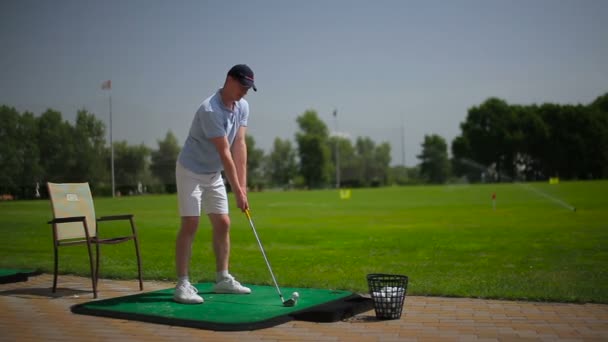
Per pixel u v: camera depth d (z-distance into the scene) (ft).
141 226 53.47
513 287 20.43
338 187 274.98
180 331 14.74
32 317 16.53
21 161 110.42
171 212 76.89
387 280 16.26
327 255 31.17
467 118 289.12
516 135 267.80
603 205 74.18
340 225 52.54
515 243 35.60
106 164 140.77
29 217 67.15
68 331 14.84
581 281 21.83
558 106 264.52
